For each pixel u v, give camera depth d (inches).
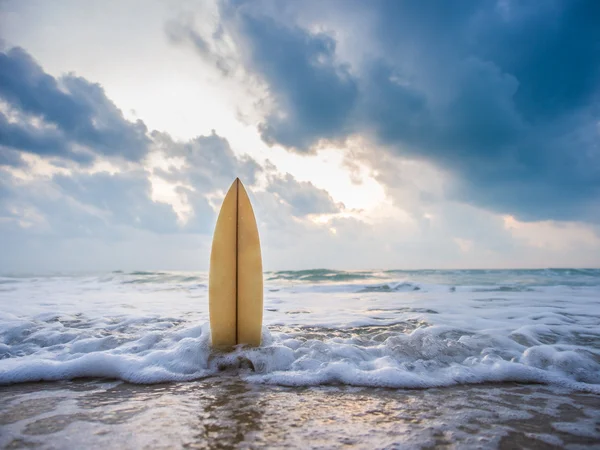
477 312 191.5
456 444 56.7
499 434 60.5
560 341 125.5
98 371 92.9
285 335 127.3
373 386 85.4
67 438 57.9
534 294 290.5
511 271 669.9
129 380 88.7
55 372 91.1
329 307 217.5
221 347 105.7
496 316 177.9
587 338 129.6
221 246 110.7
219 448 54.7
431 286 358.0
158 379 88.9
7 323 139.1
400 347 111.1
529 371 92.6
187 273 721.6
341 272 671.1
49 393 80.0
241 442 56.8
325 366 96.1
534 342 123.1
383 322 162.7
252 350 102.2
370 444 56.4
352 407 72.4
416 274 661.9
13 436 58.6
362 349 110.1
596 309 199.3
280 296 295.0
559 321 161.9
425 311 197.6
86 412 68.9
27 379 88.7
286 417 66.9
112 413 68.5
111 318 169.3
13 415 67.3
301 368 96.3
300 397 77.9
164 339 120.4
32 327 135.4
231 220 112.8
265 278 593.0
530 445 56.7
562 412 70.4
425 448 55.2
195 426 62.7
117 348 111.7
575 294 288.4
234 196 114.4
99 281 494.0
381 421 65.6
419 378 89.4
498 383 88.5
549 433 61.0
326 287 362.3
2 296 287.7
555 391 83.0
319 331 143.0
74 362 94.1
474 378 90.5
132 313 188.4
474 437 59.3
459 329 143.7
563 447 56.2
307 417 67.0
